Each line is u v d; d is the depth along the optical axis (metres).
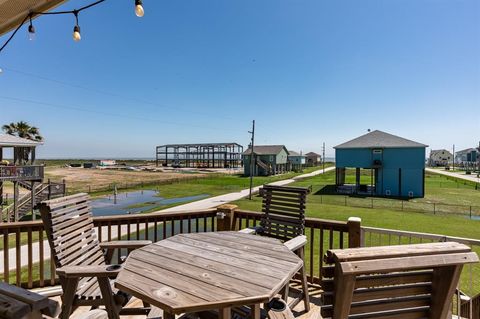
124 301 1.97
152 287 1.44
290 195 3.12
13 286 1.07
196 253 1.98
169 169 62.28
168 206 17.31
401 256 1.03
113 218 3.17
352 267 0.98
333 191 26.02
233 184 31.98
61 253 2.05
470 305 2.44
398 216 13.80
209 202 18.91
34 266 6.67
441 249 1.06
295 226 2.99
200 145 69.38
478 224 11.89
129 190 26.22
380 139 25.38
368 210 15.65
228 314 1.47
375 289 1.04
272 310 1.57
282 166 53.34
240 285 1.47
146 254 1.95
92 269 1.75
